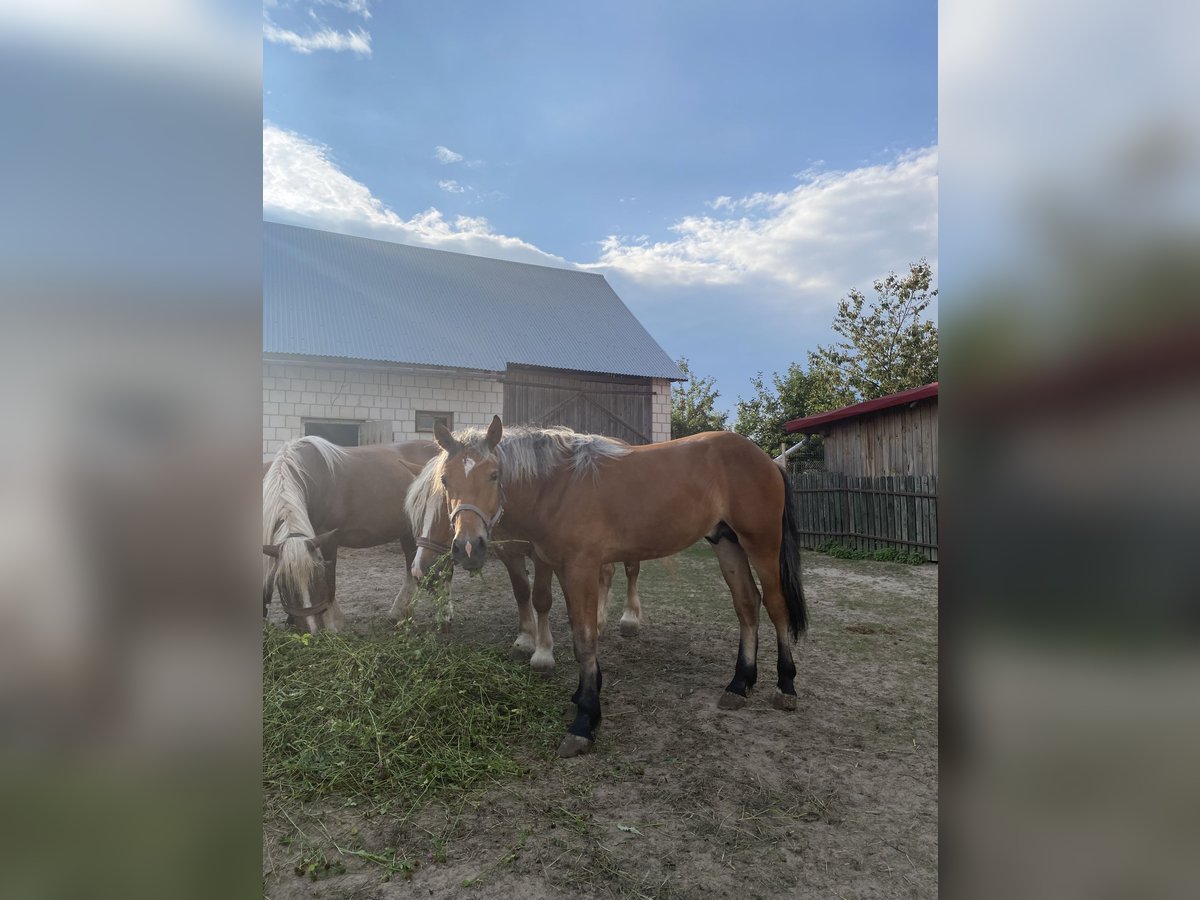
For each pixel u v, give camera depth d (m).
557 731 2.97
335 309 10.20
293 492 3.82
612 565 4.58
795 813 2.34
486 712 3.01
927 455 8.05
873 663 4.02
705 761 2.72
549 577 3.78
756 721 3.14
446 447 3.05
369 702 2.92
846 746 2.87
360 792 2.43
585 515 3.04
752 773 2.62
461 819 2.30
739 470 3.33
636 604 4.64
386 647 3.50
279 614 4.64
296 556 3.52
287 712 2.87
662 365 11.89
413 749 2.70
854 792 2.48
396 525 4.57
